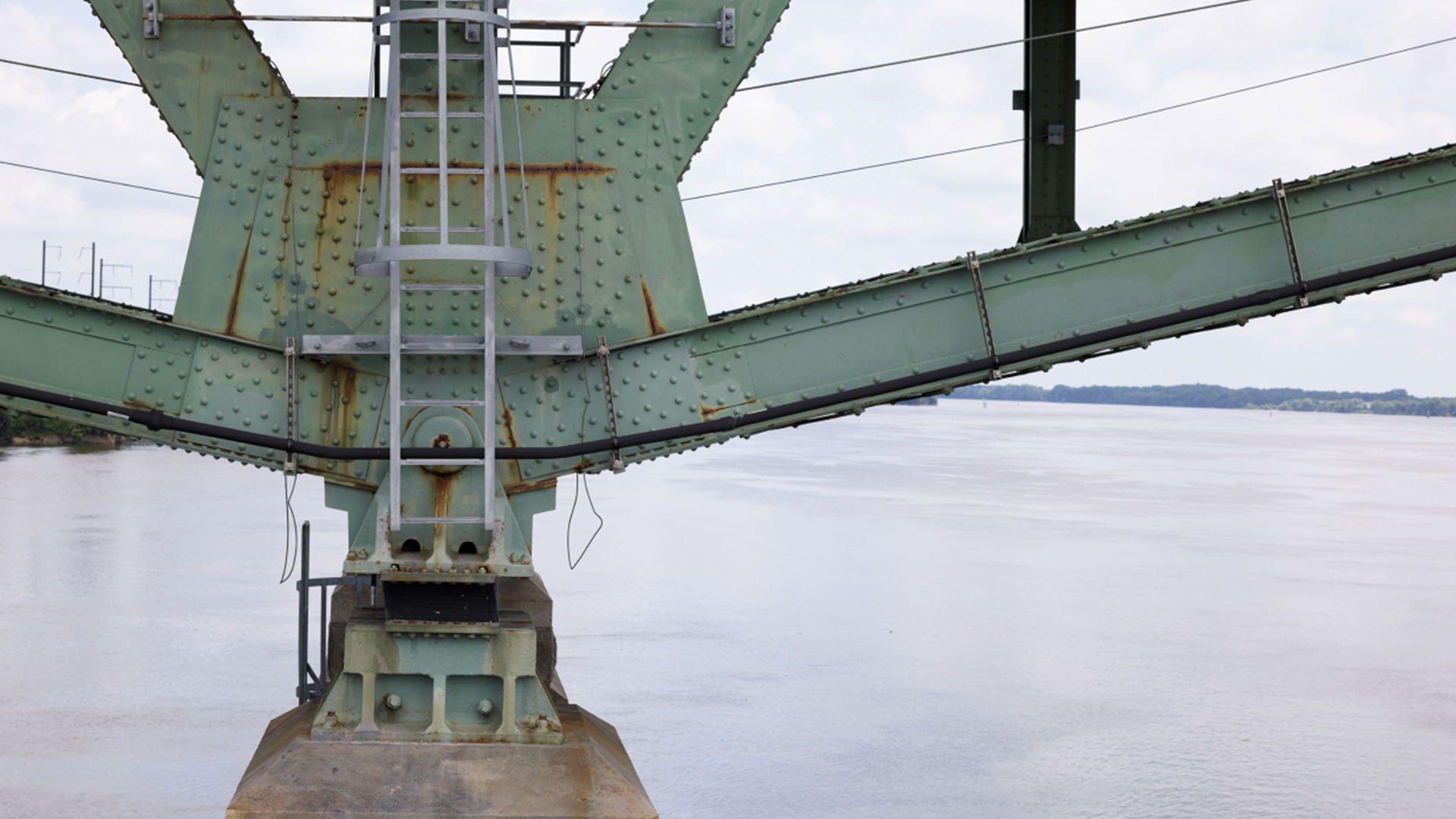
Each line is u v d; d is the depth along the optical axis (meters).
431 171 5.73
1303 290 6.38
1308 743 12.95
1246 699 14.77
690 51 6.47
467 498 6.08
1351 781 11.65
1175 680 15.69
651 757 12.16
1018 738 13.00
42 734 12.53
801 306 6.44
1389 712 14.28
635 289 6.41
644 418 6.38
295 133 6.23
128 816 10.16
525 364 6.34
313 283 6.22
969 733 13.15
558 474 6.36
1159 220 6.43
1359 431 169.75
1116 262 6.49
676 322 6.43
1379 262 6.41
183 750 12.09
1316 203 6.44
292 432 6.17
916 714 13.86
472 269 6.27
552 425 6.34
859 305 6.49
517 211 6.36
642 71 6.46
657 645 17.39
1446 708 14.53
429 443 6.13
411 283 6.24
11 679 14.70
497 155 6.24
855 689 14.99
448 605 5.94
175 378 6.16
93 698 13.96
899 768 11.89
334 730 5.87
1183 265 6.47
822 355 6.47
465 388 6.29
